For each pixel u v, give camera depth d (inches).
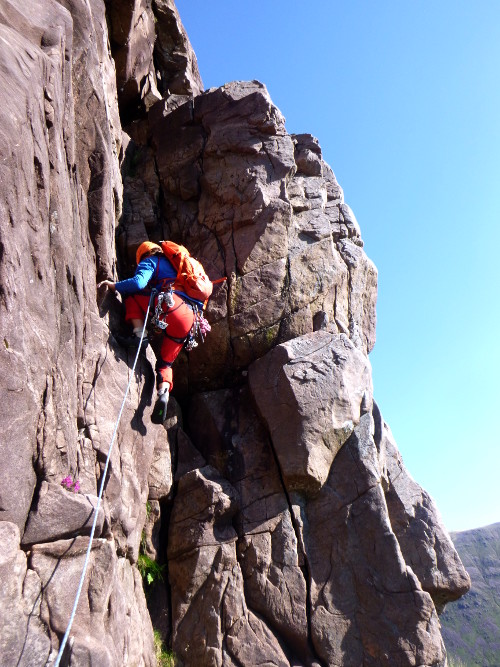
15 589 137.5
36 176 161.6
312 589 238.8
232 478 261.9
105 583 159.8
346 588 239.8
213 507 245.6
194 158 308.5
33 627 138.5
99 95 223.5
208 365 282.2
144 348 237.1
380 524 249.8
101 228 219.1
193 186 304.5
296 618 232.5
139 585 223.9
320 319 288.0
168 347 227.3
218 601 231.5
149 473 249.3
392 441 295.4
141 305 228.5
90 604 155.1
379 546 245.9
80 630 147.8
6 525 140.3
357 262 311.3
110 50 307.6
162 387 223.9
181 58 372.8
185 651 224.5
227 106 311.7
